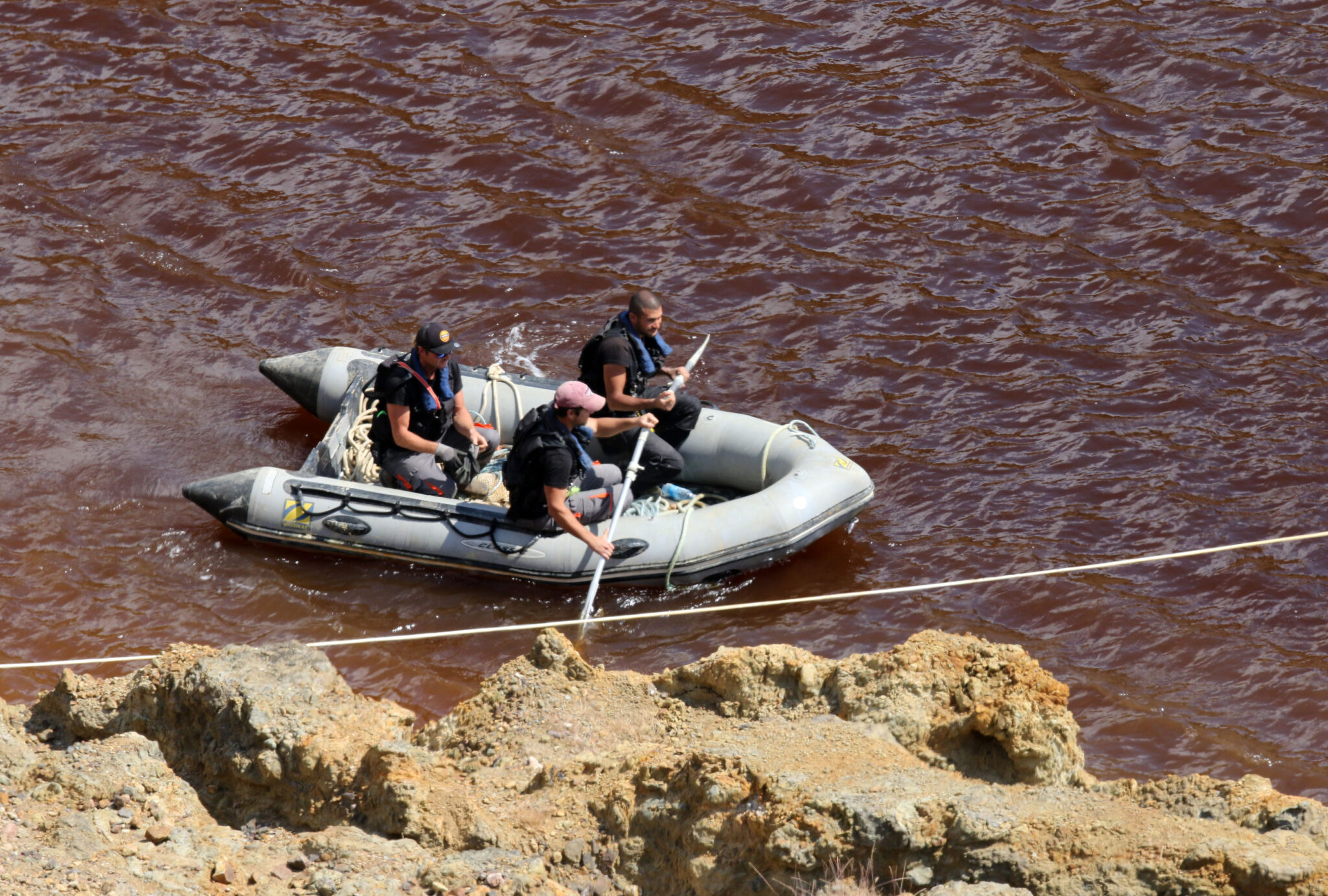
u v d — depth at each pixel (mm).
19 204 40469
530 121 44562
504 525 26453
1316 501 28547
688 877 14352
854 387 33094
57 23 50594
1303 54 46500
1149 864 12820
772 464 28688
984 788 14461
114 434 31375
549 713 17141
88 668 23812
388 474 27406
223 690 16266
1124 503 28766
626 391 27156
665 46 48688
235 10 51656
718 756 14844
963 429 31500
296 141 43719
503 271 37875
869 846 13547
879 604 26062
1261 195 39875
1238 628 25062
